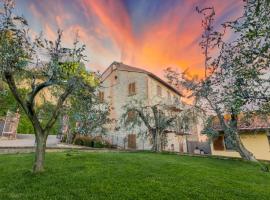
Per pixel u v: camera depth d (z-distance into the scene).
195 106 15.96
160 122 21.58
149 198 5.99
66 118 16.47
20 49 8.12
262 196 6.72
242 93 6.96
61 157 12.26
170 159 14.28
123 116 23.75
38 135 8.88
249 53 6.43
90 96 10.98
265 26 5.64
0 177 7.79
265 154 18.28
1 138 26.06
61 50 9.05
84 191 6.42
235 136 14.52
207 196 6.38
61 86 9.30
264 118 8.20
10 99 13.56
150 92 27.95
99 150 18.23
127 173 8.83
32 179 7.52
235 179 9.05
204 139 35.75
